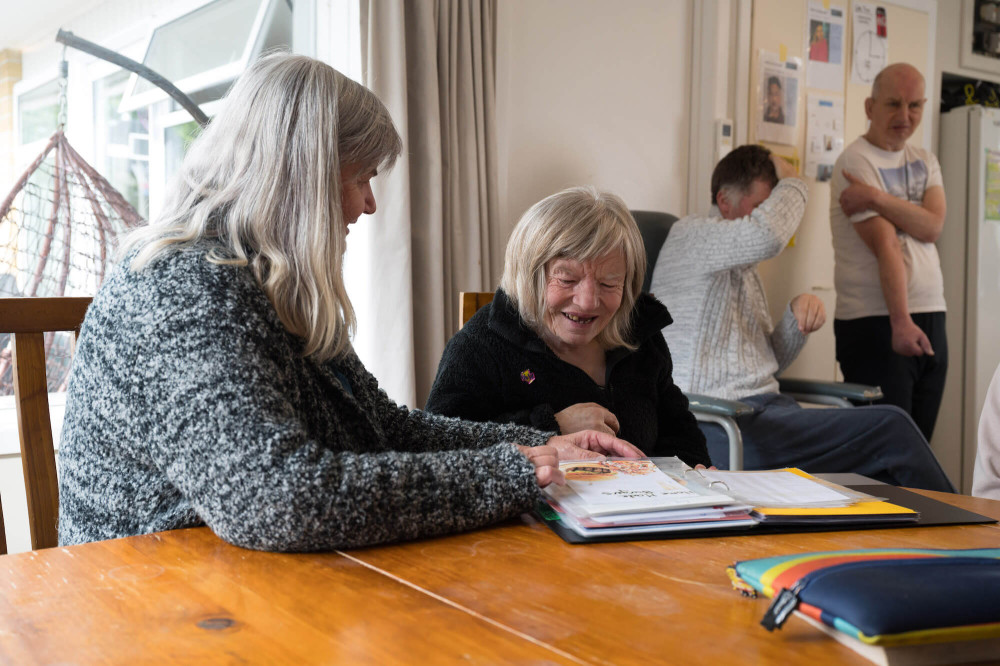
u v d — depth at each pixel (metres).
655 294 2.43
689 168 3.25
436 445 1.08
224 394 0.74
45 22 2.24
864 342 3.17
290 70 0.91
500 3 2.67
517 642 0.56
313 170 0.89
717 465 2.21
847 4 3.56
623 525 0.82
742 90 3.26
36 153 2.23
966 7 3.98
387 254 2.28
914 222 3.07
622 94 3.03
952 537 0.85
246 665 0.52
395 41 2.27
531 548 0.78
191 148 0.94
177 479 0.76
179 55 2.44
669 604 0.63
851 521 0.88
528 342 1.39
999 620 0.53
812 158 3.52
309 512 0.73
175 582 0.67
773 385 2.39
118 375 0.79
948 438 3.83
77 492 0.85
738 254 2.25
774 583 0.60
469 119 2.47
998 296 3.80
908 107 3.09
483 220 2.52
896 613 0.52
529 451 0.90
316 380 0.95
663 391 1.55
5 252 2.19
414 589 0.66
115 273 0.84
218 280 0.80
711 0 3.16
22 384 1.03
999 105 4.16
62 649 0.54
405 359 2.29
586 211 1.31
